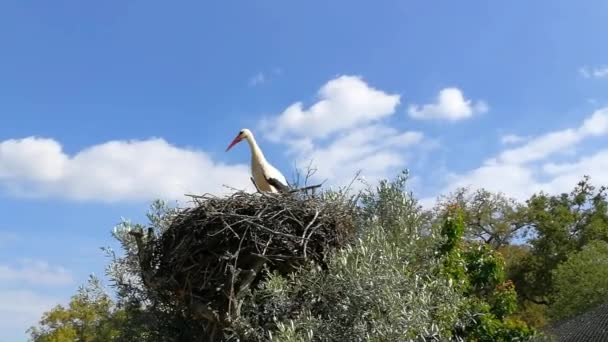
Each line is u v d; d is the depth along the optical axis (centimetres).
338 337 814
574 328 2388
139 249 934
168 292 946
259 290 868
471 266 1666
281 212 889
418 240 986
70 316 3272
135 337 1053
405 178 1015
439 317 966
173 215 991
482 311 1512
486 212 4028
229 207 891
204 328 952
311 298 846
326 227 905
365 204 998
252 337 856
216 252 883
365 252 823
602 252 3378
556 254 3978
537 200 4138
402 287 838
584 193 4203
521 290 4000
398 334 791
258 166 1070
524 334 1622
